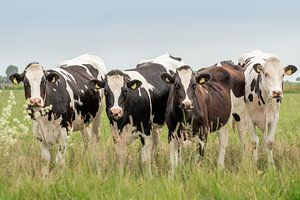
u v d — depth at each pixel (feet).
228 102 53.36
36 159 45.11
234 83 55.52
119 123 47.91
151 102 50.37
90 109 54.34
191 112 46.11
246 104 55.36
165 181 36.17
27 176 37.17
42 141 47.11
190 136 45.29
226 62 59.26
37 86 44.93
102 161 44.27
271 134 52.85
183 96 45.65
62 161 45.16
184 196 32.89
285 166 42.34
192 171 39.58
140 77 51.44
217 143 54.24
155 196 32.65
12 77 45.57
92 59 62.08
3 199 33.37
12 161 41.04
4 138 38.93
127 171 41.86
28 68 45.73
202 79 47.65
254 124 54.95
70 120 49.44
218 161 48.42
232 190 34.04
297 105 142.92
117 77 47.37
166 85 53.47
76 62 60.08
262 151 55.88
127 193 34.09
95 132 59.93
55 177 37.68
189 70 46.88
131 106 48.03
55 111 47.11
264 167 48.39
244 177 37.60
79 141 62.54
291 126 80.33
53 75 46.34
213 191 34.83
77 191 34.27
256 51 64.28
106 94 47.34
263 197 33.40
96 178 36.63
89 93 53.83
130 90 48.03
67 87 49.65
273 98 51.47
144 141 49.37
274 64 51.65
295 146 50.88
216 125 50.75
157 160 49.52
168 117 47.78
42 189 34.65
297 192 33.55
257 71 52.54
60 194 34.42
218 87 52.90
